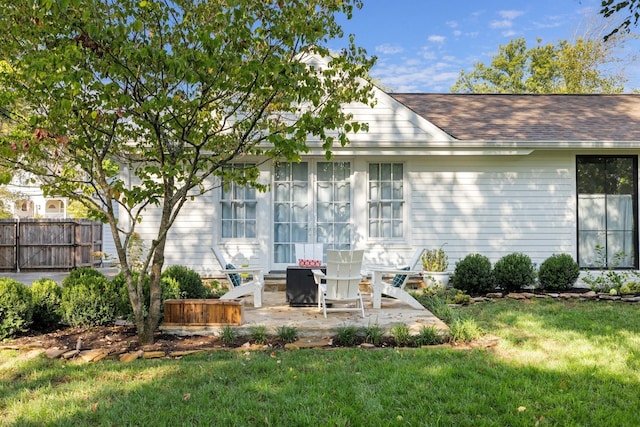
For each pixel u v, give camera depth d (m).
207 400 3.78
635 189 10.26
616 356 4.89
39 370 4.57
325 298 6.67
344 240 10.20
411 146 9.70
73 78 4.01
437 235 10.12
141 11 4.75
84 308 6.19
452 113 11.63
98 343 5.59
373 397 3.83
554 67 30.73
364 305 7.79
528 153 9.70
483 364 4.67
